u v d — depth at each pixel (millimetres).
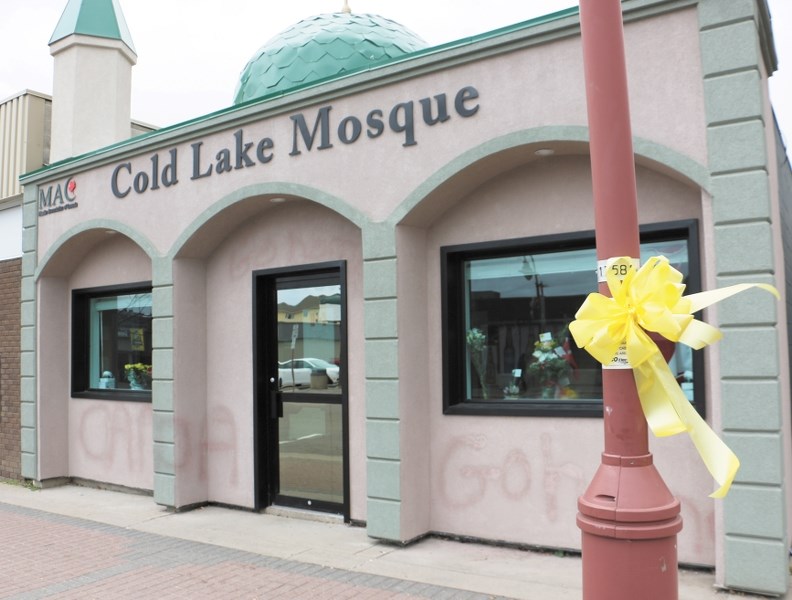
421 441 6469
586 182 5930
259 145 7324
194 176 7883
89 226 8969
